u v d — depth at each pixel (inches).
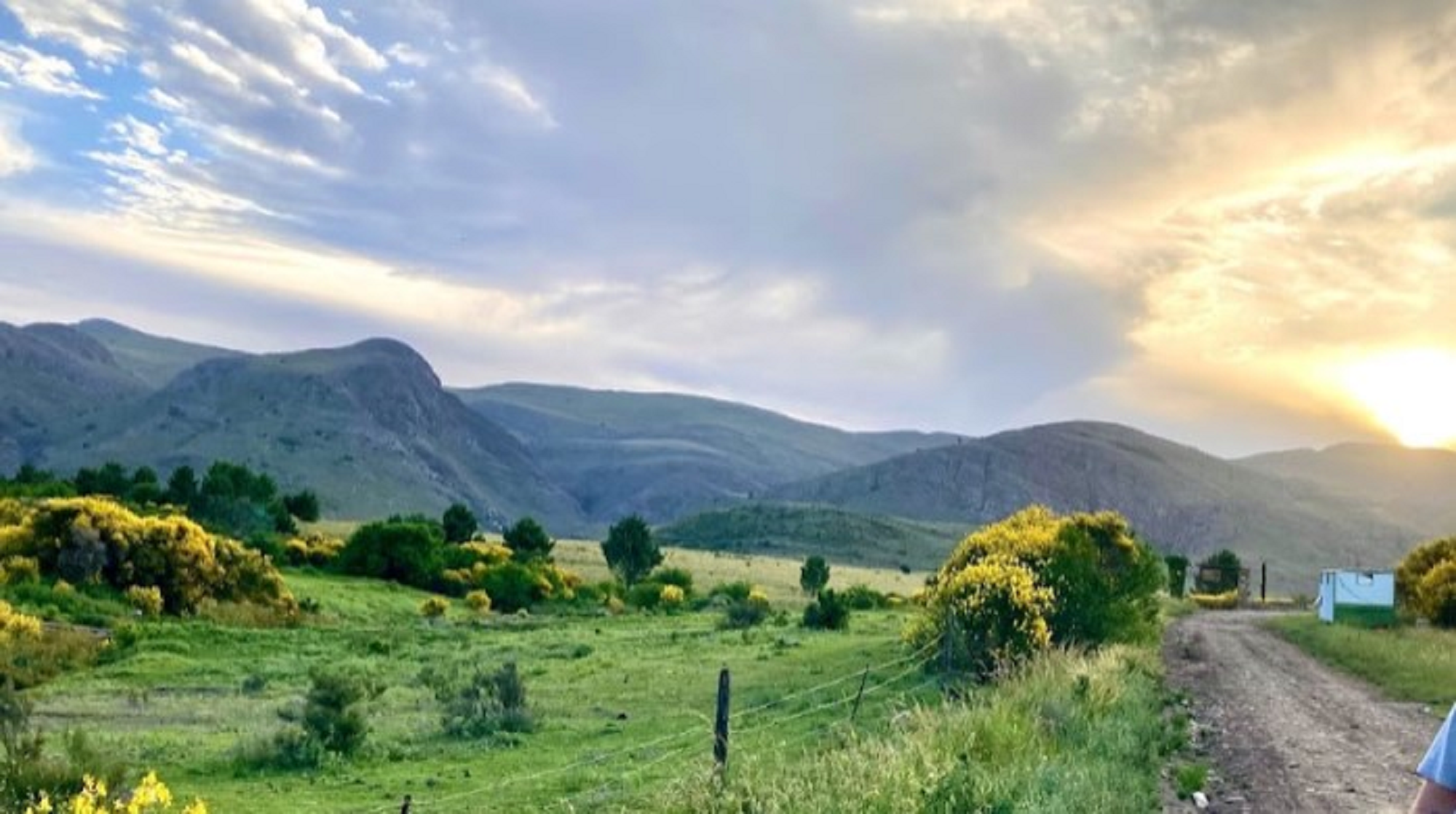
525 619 2106.3
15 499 2145.7
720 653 1304.1
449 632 1720.0
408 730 843.4
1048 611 952.3
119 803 319.9
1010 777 430.6
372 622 1962.4
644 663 1227.9
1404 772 600.7
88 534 1678.2
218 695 1082.1
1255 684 997.8
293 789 643.5
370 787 647.8
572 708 925.8
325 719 749.9
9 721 625.0
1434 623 1875.0
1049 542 1104.8
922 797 395.5
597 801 545.0
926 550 7160.4
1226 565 3673.7
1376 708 860.0
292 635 1555.1
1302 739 703.1
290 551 2529.5
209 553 1824.6
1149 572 1293.1
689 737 725.3
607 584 2851.9
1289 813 498.3
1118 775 494.3
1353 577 1966.0
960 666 893.8
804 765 446.0
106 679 1187.3
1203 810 492.1
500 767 697.0
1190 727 735.7
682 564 4124.0
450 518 3427.7
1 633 1254.3
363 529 2571.4
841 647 1278.3
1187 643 1441.9
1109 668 776.9
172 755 742.5
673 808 442.6
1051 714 593.6
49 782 448.1
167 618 1668.3
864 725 681.6
